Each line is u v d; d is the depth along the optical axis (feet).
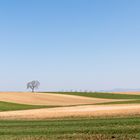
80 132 74.95
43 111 148.66
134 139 65.51
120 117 109.40
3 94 345.92
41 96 361.92
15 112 148.56
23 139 67.05
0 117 122.31
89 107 180.65
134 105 187.52
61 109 167.22
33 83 565.94
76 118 111.96
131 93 472.44
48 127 85.76
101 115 116.88
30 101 300.81
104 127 81.20
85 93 457.68
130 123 88.28
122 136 68.54
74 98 367.86
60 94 412.98
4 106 217.56
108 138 67.15
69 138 67.41
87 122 94.38
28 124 95.09
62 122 97.25
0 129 83.46
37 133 74.84
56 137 68.44
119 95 431.84
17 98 317.01
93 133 73.26
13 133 75.87
